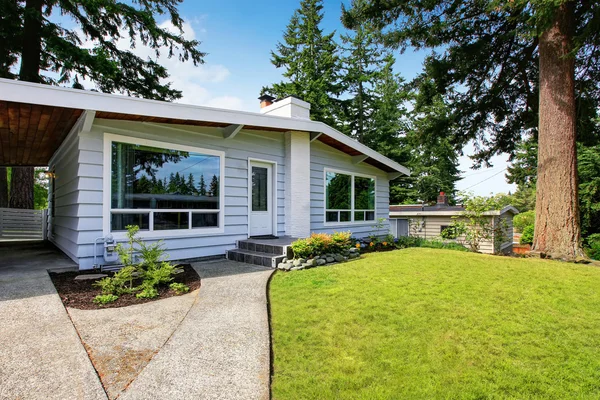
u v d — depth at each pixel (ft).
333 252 20.86
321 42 72.02
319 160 29.96
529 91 36.14
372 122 76.38
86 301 11.69
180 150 19.86
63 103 13.44
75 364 7.09
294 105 26.45
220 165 21.95
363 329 9.34
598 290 13.14
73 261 18.45
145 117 16.92
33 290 12.46
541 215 22.56
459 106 38.78
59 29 33.32
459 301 11.73
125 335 8.81
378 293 12.65
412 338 8.79
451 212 41.39
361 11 31.73
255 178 24.68
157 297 12.50
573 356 7.89
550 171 22.18
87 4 30.91
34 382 6.36
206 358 7.57
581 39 21.02
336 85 73.05
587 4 23.13
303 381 6.75
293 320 10.02
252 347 8.16
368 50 74.13
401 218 48.03
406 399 6.22
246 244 21.67
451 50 33.27
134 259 17.21
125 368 7.08
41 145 22.99
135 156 17.99
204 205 21.01
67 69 33.58
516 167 79.00
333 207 31.58
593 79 32.24
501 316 10.33
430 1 29.25
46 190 68.80
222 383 6.56
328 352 8.03
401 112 74.28
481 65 34.63
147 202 18.38
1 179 38.37
